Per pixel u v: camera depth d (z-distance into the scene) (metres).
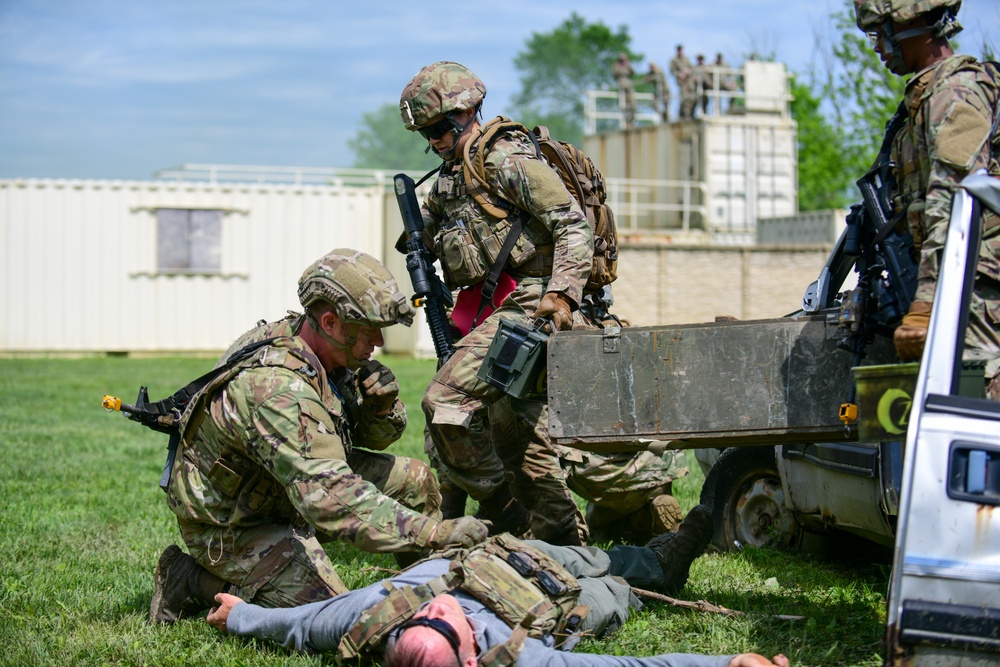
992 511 3.32
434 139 5.54
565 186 5.49
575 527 5.75
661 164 33.78
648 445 4.64
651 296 25.72
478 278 5.46
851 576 5.69
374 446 5.14
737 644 4.39
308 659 4.17
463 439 5.41
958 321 3.45
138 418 4.65
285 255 27.45
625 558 4.86
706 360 4.52
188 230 26.97
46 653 4.42
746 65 33.44
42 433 12.30
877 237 4.43
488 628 3.82
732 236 32.12
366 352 4.57
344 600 4.16
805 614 4.88
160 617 4.82
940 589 3.31
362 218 27.86
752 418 4.47
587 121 36.72
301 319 4.64
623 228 34.69
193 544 4.65
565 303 5.10
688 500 7.78
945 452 3.35
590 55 108.75
